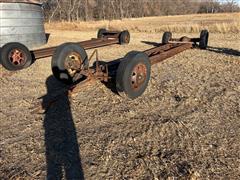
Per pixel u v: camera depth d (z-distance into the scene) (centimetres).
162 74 724
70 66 598
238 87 603
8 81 709
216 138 395
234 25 1853
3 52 779
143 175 323
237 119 450
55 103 534
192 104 514
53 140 404
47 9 5000
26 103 546
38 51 911
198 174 321
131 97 529
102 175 326
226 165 336
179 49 912
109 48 1209
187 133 409
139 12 7844
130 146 381
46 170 340
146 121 450
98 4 6338
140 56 518
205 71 747
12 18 1113
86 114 486
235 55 962
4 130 438
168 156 356
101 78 546
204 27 1986
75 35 1897
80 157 361
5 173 337
